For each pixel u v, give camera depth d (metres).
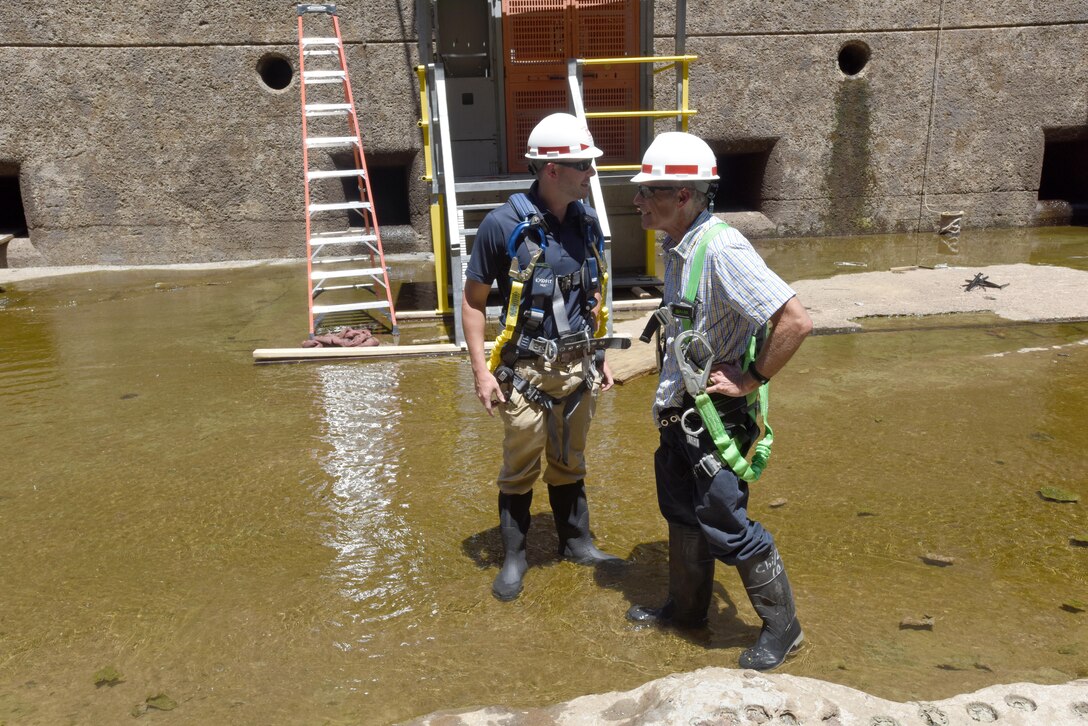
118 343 7.39
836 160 11.83
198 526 4.21
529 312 3.42
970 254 10.35
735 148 11.74
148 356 7.00
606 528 4.14
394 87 10.80
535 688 2.95
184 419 5.62
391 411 5.71
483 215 8.47
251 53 10.55
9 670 3.14
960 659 3.03
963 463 4.69
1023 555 3.76
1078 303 7.61
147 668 3.14
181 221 10.86
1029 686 2.65
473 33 8.82
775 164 11.80
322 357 6.84
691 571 3.18
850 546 3.87
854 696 2.59
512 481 3.59
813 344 6.89
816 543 3.90
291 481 4.69
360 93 10.78
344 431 5.38
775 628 3.01
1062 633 3.18
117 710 2.90
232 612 3.48
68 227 10.70
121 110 10.48
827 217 12.02
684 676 2.73
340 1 10.52
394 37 10.67
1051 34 11.67
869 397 5.72
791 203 11.92
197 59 10.48
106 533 4.16
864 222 12.08
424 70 7.56
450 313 8.10
